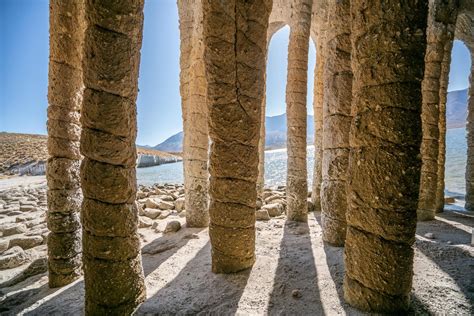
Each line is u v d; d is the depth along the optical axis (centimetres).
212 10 333
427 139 664
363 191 263
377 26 251
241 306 297
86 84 262
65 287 367
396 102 245
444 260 378
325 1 828
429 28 645
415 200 252
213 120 352
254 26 350
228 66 341
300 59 684
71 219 380
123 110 269
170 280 374
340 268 375
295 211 688
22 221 761
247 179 368
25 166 2602
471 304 270
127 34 267
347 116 460
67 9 364
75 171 386
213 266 384
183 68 689
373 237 259
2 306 331
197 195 646
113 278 272
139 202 921
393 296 257
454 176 1689
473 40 903
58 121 370
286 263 403
